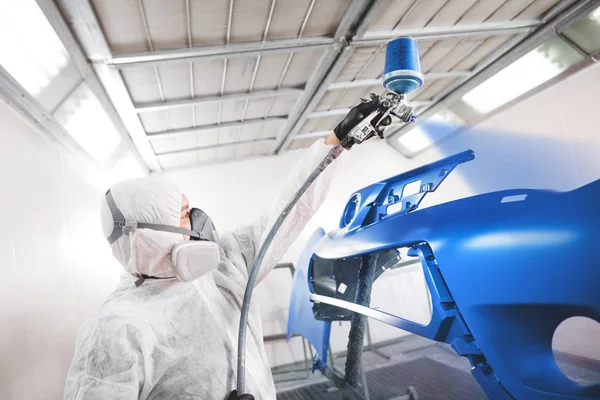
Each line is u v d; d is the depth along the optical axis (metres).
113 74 1.83
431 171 1.24
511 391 0.85
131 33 1.60
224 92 2.37
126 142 2.64
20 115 1.54
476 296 0.90
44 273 1.48
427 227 1.07
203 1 1.52
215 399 0.71
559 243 0.79
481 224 0.94
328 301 1.57
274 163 3.94
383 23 1.96
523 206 0.89
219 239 1.10
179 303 0.77
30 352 1.26
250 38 1.85
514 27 2.28
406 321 1.10
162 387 0.70
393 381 2.29
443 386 2.08
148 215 0.76
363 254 1.32
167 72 1.99
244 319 0.80
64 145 1.94
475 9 2.04
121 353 0.64
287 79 2.39
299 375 3.00
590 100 2.44
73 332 1.63
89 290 1.93
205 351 0.74
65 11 1.35
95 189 2.34
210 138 3.16
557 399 0.78
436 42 2.33
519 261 0.84
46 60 1.50
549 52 2.49
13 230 1.32
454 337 0.97
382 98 0.79
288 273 3.69
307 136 3.52
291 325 1.99
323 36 1.98
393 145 4.19
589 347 2.00
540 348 0.87
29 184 1.50
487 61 2.67
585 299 0.74
